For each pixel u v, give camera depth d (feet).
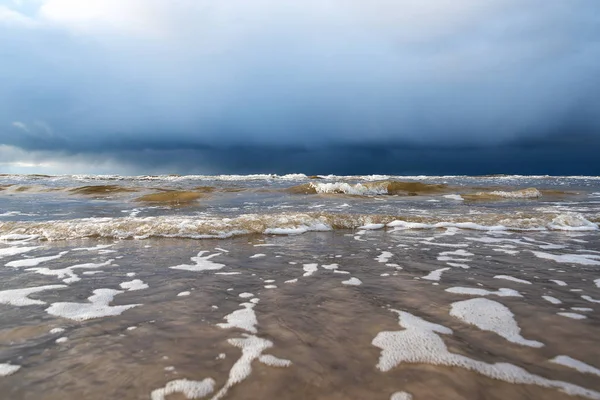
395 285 14.05
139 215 35.12
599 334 9.53
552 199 53.62
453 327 10.04
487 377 7.46
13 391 7.03
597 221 29.76
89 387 7.16
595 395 6.82
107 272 16.15
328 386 7.18
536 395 6.84
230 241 23.40
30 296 12.90
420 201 49.32
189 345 8.96
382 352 8.57
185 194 52.95
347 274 15.72
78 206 43.42
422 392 6.95
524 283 14.26
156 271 16.33
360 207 42.01
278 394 6.93
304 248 21.33
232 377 7.51
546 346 8.86
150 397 6.84
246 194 58.39
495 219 29.89
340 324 10.27
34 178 142.10
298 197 54.13
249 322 10.46
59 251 20.44
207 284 14.30
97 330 9.91
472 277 15.16
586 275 15.44
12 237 23.73
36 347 8.88
